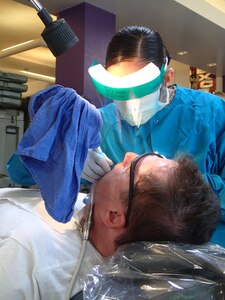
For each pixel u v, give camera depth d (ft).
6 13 12.44
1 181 7.61
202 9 10.70
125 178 2.71
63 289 2.66
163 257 2.50
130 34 3.74
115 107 4.48
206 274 2.41
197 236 2.62
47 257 2.70
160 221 2.56
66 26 2.71
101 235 2.84
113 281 2.53
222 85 18.02
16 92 8.38
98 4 9.60
